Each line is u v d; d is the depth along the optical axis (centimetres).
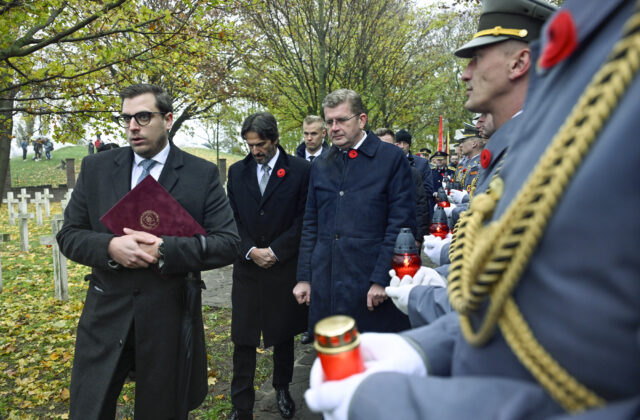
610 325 44
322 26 1343
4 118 645
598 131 47
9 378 403
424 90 1805
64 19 580
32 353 453
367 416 64
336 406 69
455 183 663
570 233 47
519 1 139
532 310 53
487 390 57
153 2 930
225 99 1553
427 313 125
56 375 405
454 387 60
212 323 512
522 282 55
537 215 51
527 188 54
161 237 224
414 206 282
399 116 1775
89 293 234
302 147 554
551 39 59
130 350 238
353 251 277
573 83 58
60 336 490
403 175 281
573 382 49
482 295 59
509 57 142
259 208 335
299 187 341
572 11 60
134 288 223
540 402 52
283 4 1292
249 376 307
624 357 43
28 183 2981
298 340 471
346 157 291
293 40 1366
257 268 327
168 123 245
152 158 242
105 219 218
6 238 982
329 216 289
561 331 49
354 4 1333
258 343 312
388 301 273
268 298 323
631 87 45
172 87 1230
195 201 241
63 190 2367
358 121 288
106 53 580
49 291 660
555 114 60
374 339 86
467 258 77
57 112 570
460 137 1089
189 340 229
